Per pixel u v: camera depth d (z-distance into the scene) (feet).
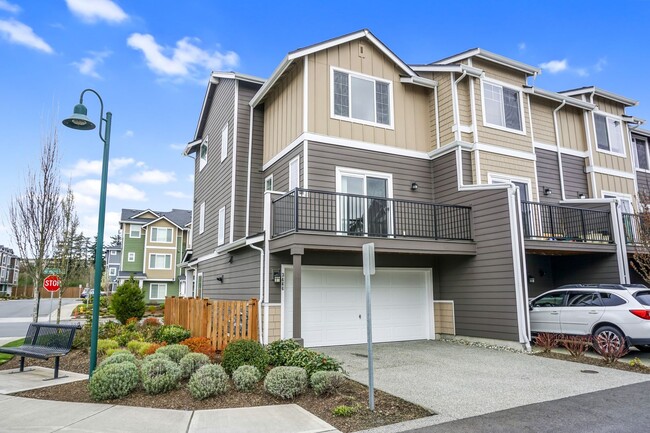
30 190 38.58
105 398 17.30
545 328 31.27
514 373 22.80
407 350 30.86
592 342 27.78
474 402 17.29
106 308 85.35
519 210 32.24
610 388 19.40
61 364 25.30
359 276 35.70
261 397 17.79
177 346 23.40
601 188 47.88
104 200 21.09
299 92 36.73
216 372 18.30
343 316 34.35
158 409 16.14
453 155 38.14
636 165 54.39
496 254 32.83
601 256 39.63
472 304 34.58
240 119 44.78
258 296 32.89
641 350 29.94
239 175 43.60
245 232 42.57
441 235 37.91
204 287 54.39
